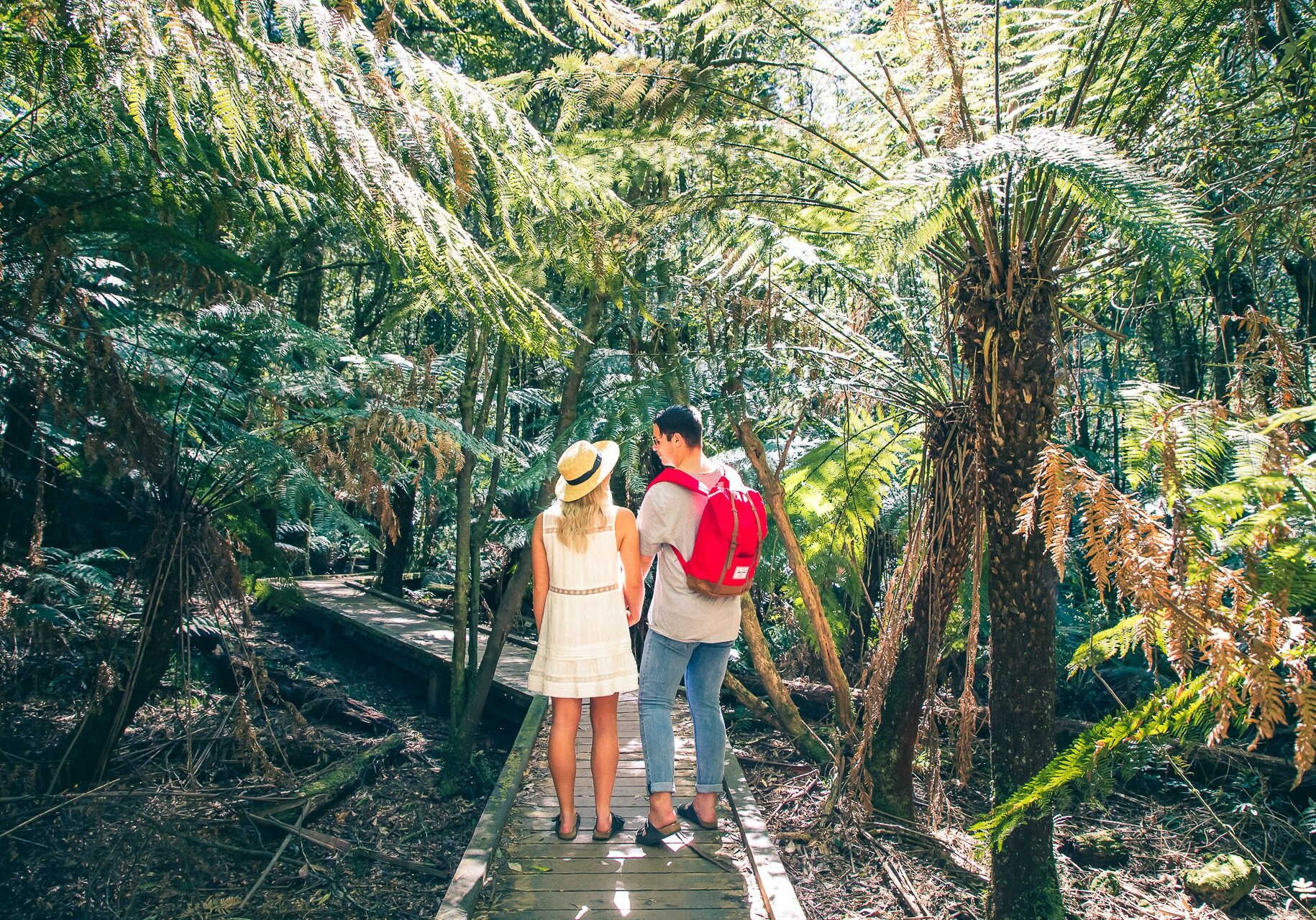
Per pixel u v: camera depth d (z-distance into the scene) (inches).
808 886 154.0
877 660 164.1
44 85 110.4
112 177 141.1
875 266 97.7
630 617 136.2
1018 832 127.3
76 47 79.9
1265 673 52.1
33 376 142.6
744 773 206.8
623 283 166.2
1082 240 139.6
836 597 255.6
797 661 265.9
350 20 90.4
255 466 182.4
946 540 157.3
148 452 153.6
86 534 248.7
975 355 128.9
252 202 160.2
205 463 198.4
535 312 111.8
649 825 138.8
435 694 286.2
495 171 105.7
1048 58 137.8
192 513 188.2
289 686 270.4
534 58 225.5
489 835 137.8
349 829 193.9
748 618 213.0
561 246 138.3
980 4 138.8
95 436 148.1
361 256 341.4
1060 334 138.3
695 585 130.7
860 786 166.4
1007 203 115.0
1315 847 172.1
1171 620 57.6
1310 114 142.0
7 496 170.6
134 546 237.6
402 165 92.9
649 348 218.8
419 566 469.7
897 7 127.6
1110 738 64.9
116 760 204.8
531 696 238.8
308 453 187.3
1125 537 63.1
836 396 191.3
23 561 193.3
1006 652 127.1
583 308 235.6
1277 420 63.6
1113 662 243.1
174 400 186.9
